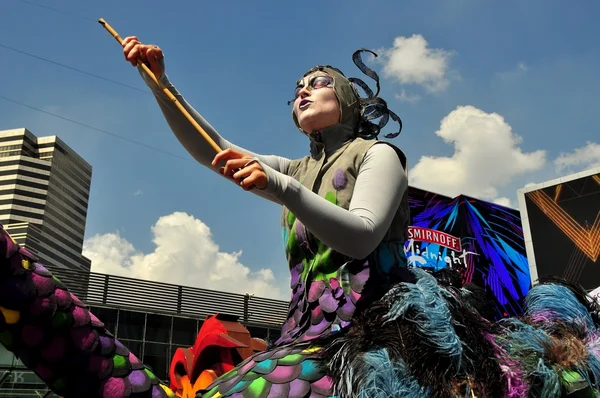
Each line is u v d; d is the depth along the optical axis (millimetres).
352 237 1646
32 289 1450
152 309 17500
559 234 17438
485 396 1614
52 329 1475
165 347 17297
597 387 1838
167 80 2100
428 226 17062
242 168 1565
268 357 1773
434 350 1605
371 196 1786
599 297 2521
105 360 1549
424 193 17500
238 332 4316
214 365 4023
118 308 16938
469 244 17391
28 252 1514
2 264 1418
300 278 1979
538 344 1841
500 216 18406
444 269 2041
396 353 1599
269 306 19922
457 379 1619
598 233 16797
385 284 1841
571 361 1812
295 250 1998
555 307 2102
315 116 2115
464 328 1725
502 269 17562
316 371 1681
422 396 1543
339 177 1953
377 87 2383
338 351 1645
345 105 2154
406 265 1970
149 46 2041
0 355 13664
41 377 1518
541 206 18031
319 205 1619
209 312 18547
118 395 1538
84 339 1516
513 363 1750
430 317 1637
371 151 1951
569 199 17641
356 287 1799
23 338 1466
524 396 1693
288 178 1608
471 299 1996
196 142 2162
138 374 1605
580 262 16828
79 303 1560
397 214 1978
